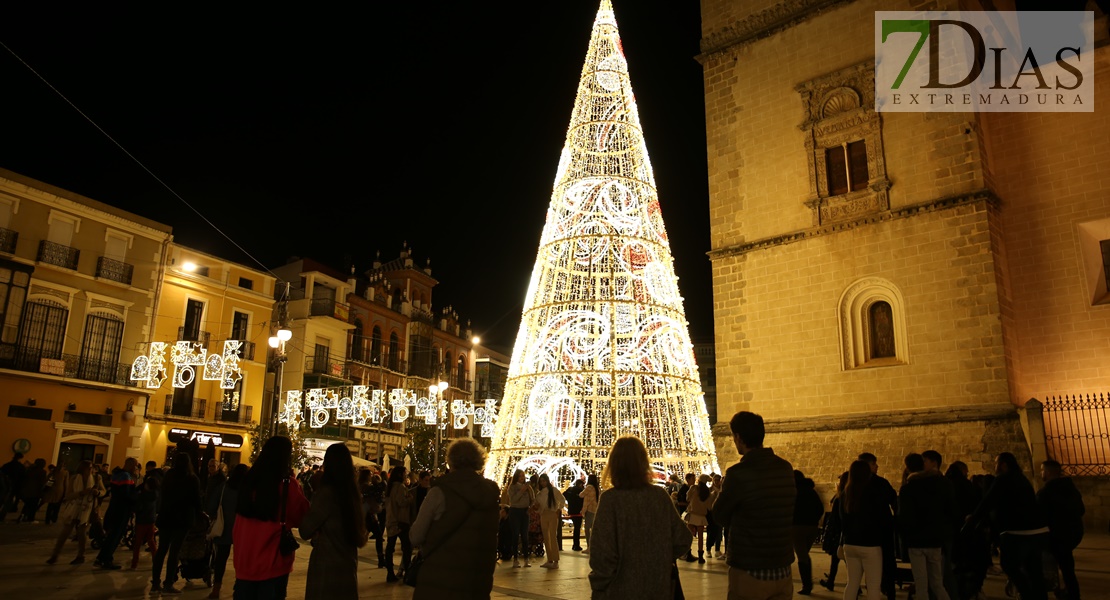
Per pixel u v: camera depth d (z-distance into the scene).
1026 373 22.00
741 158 26.69
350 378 50.97
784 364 24.12
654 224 21.41
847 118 24.23
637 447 5.25
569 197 21.25
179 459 10.94
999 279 21.23
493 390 70.00
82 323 33.66
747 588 5.45
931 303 21.56
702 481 15.56
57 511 21.97
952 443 20.16
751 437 5.90
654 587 4.86
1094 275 21.58
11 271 31.39
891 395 21.78
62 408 32.47
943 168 22.12
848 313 23.16
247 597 6.61
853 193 23.67
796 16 26.20
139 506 12.99
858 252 23.28
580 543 20.58
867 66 24.14
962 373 20.64
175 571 10.77
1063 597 9.80
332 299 49.72
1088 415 20.58
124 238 35.88
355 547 6.55
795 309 24.27
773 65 26.58
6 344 30.86
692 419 20.19
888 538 8.03
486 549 5.68
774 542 5.50
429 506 5.66
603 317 19.92
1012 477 9.16
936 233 21.86
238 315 41.66
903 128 23.09
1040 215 22.75
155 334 36.78
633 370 19.39
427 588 5.48
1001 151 23.88
